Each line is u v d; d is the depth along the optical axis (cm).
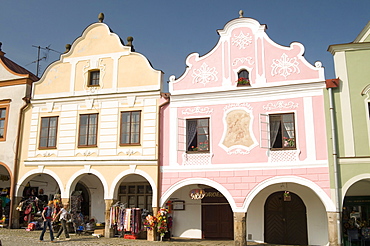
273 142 1666
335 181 1538
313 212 1775
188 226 1942
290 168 1614
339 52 1659
